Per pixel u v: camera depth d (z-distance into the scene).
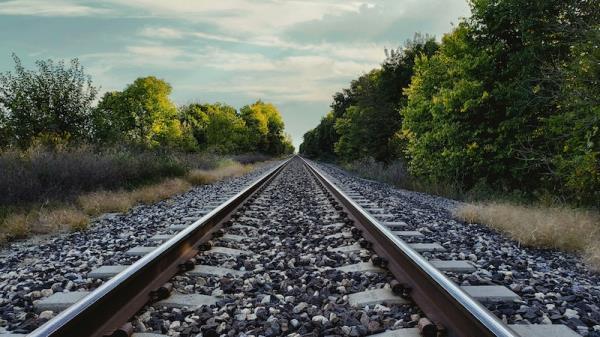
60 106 17.05
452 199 14.78
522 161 13.95
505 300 3.87
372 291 4.07
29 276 4.87
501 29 14.41
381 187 19.23
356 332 3.28
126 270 3.61
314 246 6.09
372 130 30.92
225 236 6.57
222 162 32.09
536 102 13.13
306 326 3.42
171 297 3.95
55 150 14.36
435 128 16.33
